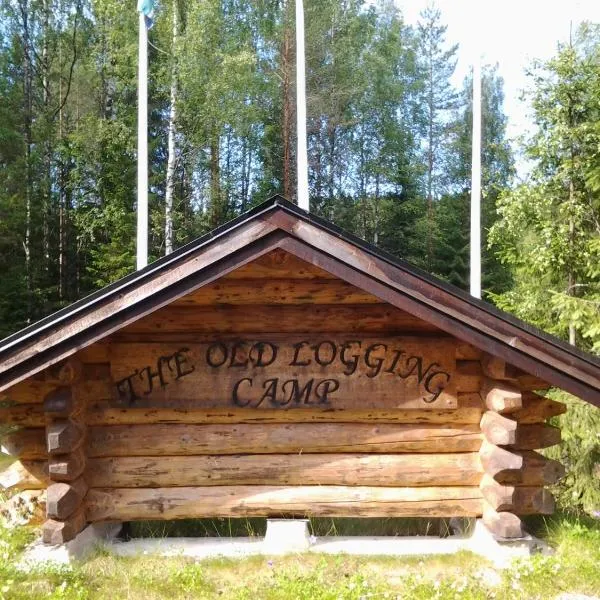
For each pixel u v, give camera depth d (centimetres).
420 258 2575
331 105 2344
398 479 471
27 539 465
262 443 469
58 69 2262
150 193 2036
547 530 498
